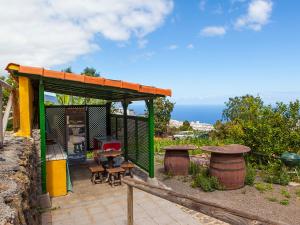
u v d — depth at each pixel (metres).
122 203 6.09
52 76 5.75
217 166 7.70
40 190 6.00
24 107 6.01
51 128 10.72
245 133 10.98
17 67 5.53
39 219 4.85
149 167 7.65
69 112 10.41
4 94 9.57
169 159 9.12
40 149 6.47
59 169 6.63
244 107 12.09
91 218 5.34
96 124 11.79
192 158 11.90
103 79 6.19
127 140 10.08
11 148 4.34
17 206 2.03
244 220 2.05
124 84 6.44
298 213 5.94
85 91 9.18
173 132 28.75
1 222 1.62
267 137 10.11
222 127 16.84
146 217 5.36
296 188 7.76
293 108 10.36
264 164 10.40
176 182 8.40
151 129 7.62
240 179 7.65
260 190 7.56
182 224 5.03
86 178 8.16
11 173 2.81
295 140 10.10
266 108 10.90
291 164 9.12
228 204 6.51
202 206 2.52
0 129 4.36
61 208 5.84
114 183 7.46
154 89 6.89
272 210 6.12
